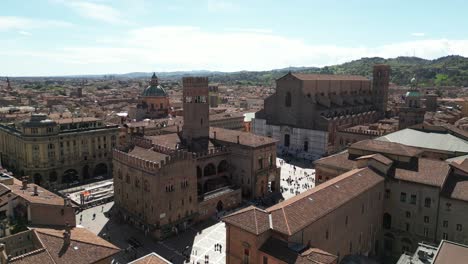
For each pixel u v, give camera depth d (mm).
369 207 89312
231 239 67375
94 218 112688
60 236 66750
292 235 62781
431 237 90062
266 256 61875
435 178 90188
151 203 100000
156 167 97375
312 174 158625
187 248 95000
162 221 99875
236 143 130250
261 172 129250
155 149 112875
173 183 101750
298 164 176250
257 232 62250
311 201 73750
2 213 77812
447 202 87125
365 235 89312
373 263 81375
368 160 98188
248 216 66375
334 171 105312
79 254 63500
